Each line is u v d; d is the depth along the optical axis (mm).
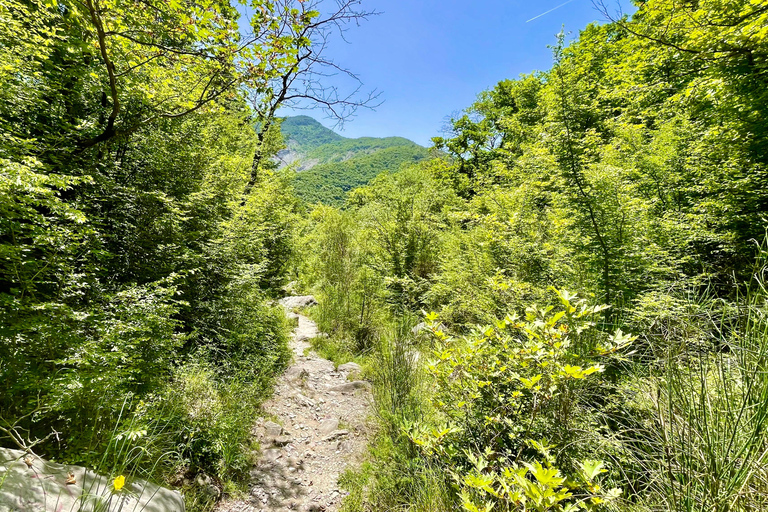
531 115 14312
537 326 2182
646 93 7367
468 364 2479
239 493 2768
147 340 2816
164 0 3482
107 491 1714
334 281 8102
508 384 2424
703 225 4219
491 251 5480
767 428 1400
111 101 4430
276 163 12008
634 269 3557
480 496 2020
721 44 4215
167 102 4758
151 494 1947
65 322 2492
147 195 4250
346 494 2936
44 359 2273
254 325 4875
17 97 3018
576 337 2457
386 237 8148
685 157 5488
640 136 7133
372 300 6773
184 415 2902
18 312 2270
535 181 5289
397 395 3818
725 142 4574
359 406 4336
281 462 3252
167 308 3012
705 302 2459
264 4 3371
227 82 4230
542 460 2039
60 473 1664
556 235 4531
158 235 4375
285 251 9625
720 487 1404
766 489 1329
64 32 3799
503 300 4000
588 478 1505
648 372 2279
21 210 2230
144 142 4711
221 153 7832
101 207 3920
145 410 2498
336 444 3596
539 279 4441
